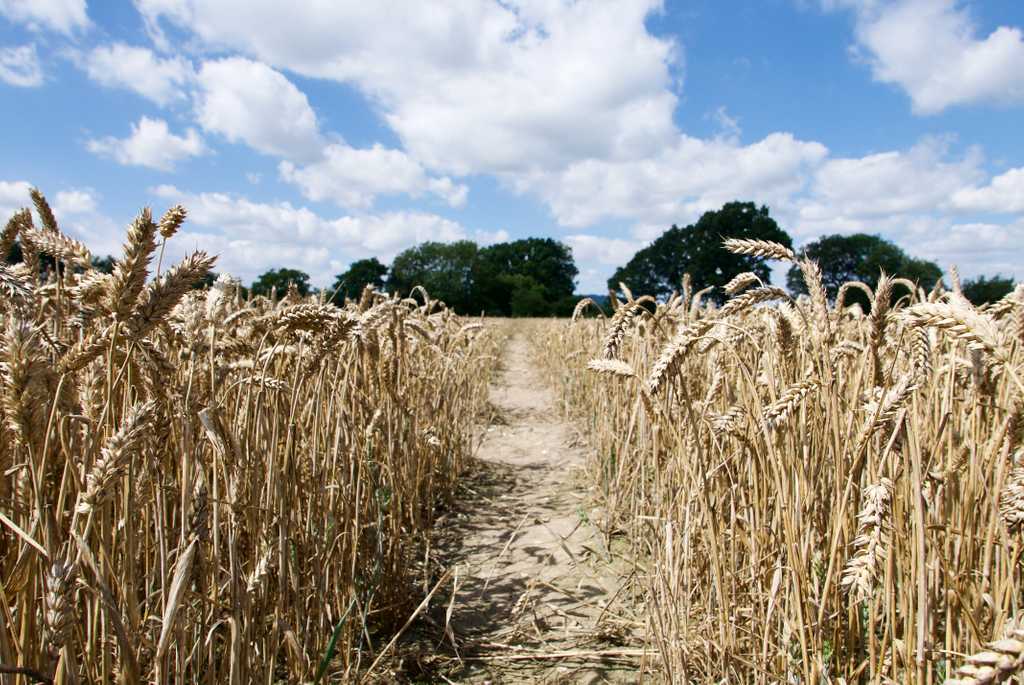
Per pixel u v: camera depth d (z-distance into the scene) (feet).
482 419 31.63
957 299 7.78
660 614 9.22
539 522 17.84
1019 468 6.16
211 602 7.08
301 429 10.69
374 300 16.72
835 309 10.32
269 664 8.05
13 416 5.26
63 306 8.54
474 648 11.40
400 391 14.90
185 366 9.12
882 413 6.29
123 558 6.81
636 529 13.87
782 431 9.30
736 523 9.65
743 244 9.59
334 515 10.67
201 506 6.83
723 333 9.50
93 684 6.26
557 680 10.38
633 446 16.53
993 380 6.90
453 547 16.17
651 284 184.24
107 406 5.67
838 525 7.02
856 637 8.52
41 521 5.48
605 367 10.32
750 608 9.37
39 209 8.28
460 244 268.62
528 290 261.03
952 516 7.32
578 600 13.07
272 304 17.07
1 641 5.12
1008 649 3.52
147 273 5.57
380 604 12.07
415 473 15.79
